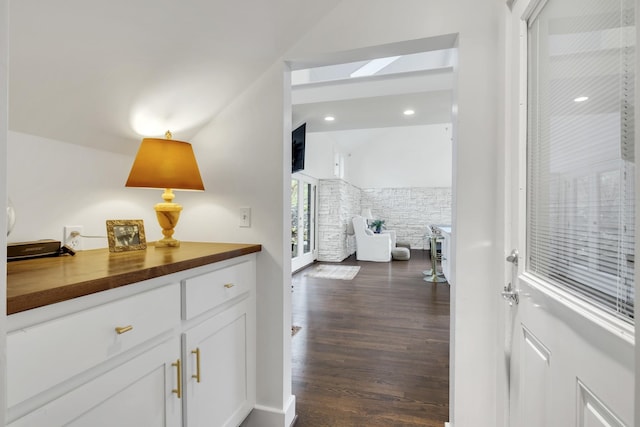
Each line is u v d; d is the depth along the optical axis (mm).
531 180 1049
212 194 1701
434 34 1356
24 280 757
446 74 2949
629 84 619
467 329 1348
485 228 1323
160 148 1423
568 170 842
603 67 705
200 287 1172
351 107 3332
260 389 1612
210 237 1705
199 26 1203
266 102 1599
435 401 1837
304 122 3844
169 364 1031
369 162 9258
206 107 1595
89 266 965
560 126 886
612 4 674
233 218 1661
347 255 7938
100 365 800
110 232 1299
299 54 1525
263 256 1609
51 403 687
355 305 3701
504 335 1216
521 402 1075
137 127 1476
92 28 977
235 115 1651
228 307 1382
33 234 1209
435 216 9000
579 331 746
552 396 871
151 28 1096
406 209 9195
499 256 1255
